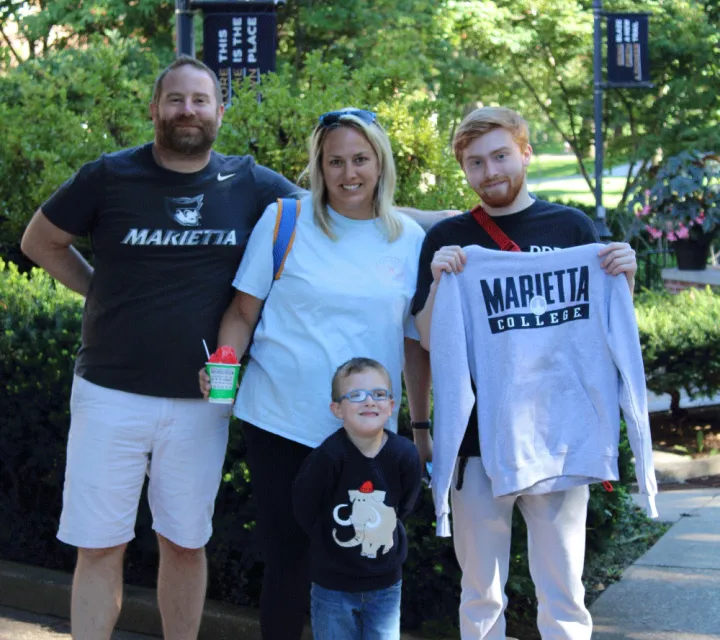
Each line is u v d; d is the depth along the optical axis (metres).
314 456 3.35
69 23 14.34
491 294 3.33
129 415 3.63
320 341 3.43
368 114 3.46
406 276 3.51
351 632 3.38
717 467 7.05
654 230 10.62
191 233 3.59
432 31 15.03
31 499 5.04
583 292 3.31
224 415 3.77
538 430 3.31
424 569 4.19
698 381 7.27
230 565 4.58
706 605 4.49
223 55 7.88
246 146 6.32
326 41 14.72
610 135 18.92
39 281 5.55
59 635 4.47
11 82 9.12
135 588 4.66
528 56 18.09
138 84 7.88
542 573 3.42
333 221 3.50
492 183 3.30
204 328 3.62
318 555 3.39
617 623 4.35
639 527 5.67
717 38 16.81
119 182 3.58
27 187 7.39
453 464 3.31
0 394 4.92
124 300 3.60
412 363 3.69
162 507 3.77
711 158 10.38
